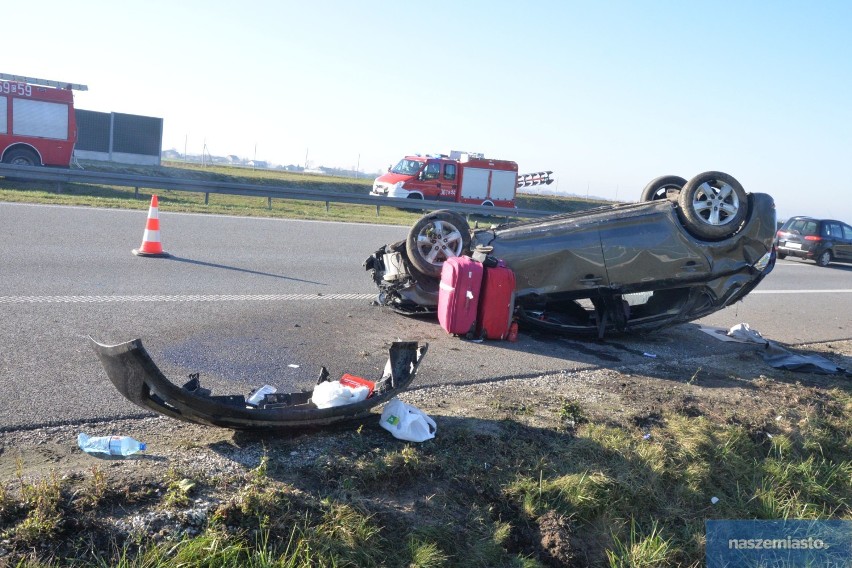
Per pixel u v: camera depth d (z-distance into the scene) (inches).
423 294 346.6
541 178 1418.6
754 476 214.8
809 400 268.7
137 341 148.1
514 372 271.1
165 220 605.3
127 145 1389.0
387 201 944.9
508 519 172.2
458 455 187.2
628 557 171.9
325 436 186.9
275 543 144.5
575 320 358.6
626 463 200.4
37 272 365.7
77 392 206.2
